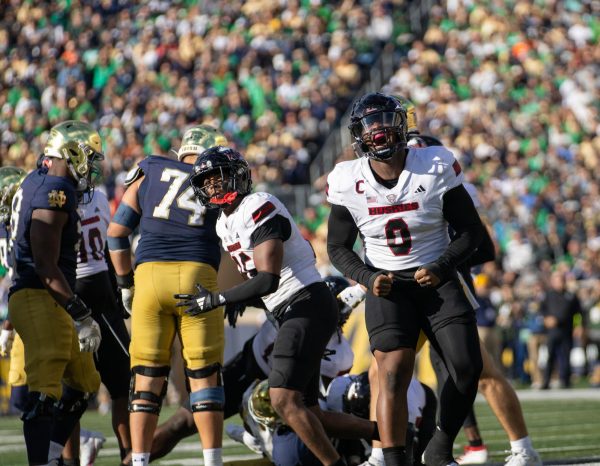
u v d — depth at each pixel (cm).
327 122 6812
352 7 7744
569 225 6044
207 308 1627
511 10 7838
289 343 1625
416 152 1644
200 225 1753
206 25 7381
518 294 5350
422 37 7744
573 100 7169
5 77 7350
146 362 1722
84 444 2081
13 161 6812
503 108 6919
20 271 1695
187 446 2641
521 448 1866
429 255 1634
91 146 1741
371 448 1886
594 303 5459
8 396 4269
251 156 6500
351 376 1936
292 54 7244
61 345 1683
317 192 6112
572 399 4106
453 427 1655
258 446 2012
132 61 7269
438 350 1662
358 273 1614
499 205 6041
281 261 1628
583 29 7900
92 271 2020
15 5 7812
